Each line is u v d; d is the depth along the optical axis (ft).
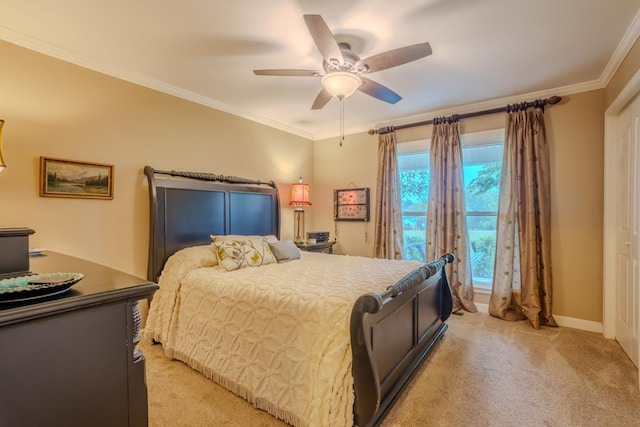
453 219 11.97
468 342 9.06
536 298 10.32
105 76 8.72
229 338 6.76
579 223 10.20
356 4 6.07
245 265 8.82
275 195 13.57
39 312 2.36
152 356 8.18
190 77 9.46
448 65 8.69
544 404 6.20
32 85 7.51
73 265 4.74
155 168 9.82
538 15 6.44
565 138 10.38
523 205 10.69
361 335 4.91
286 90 10.45
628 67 7.62
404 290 6.06
